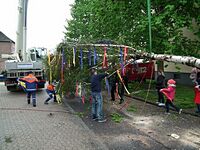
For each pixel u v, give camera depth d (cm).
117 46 1054
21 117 962
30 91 1230
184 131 774
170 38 1275
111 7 1539
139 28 1270
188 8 1315
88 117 972
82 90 1275
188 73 1961
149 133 757
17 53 1731
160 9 1397
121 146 647
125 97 1463
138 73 1692
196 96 1008
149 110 1084
